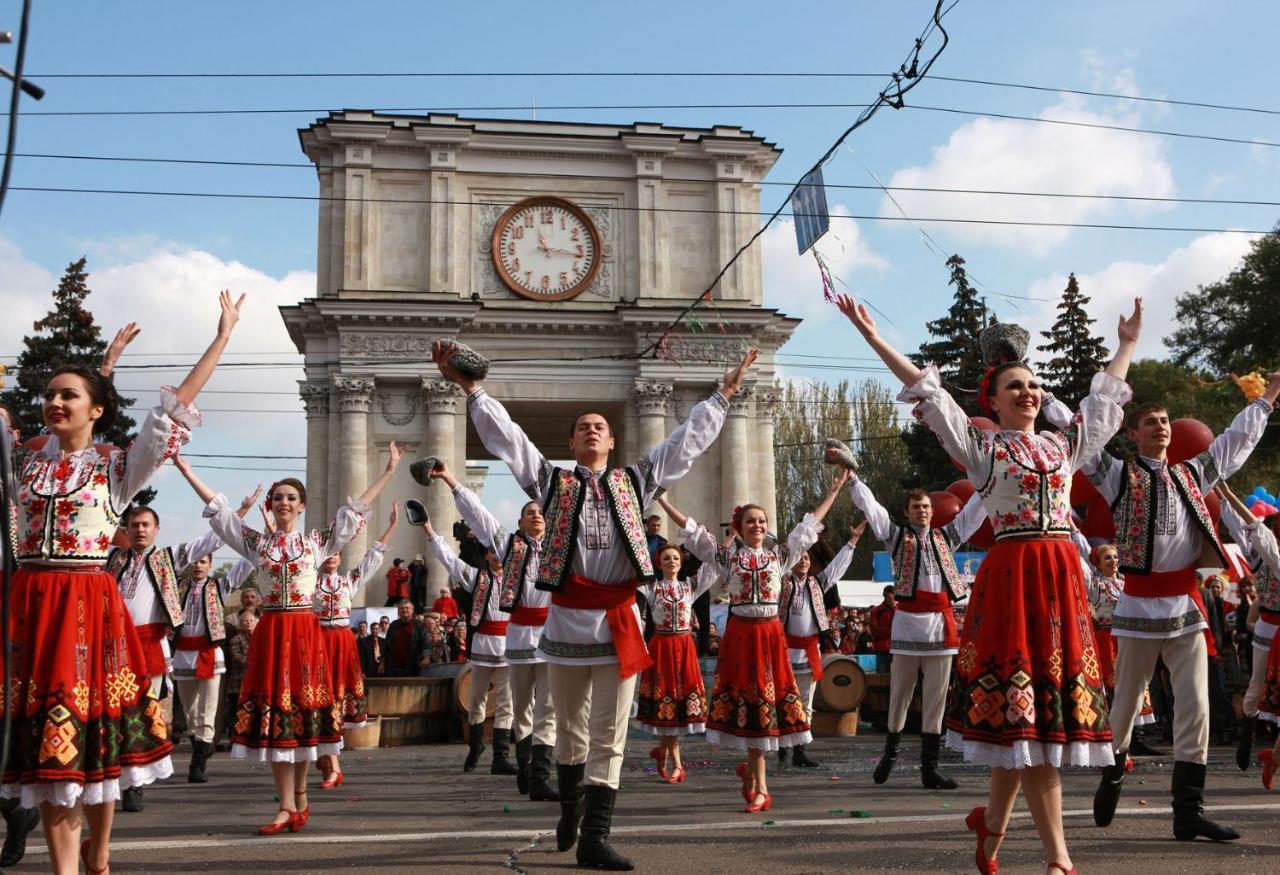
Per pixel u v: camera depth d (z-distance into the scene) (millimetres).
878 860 5480
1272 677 8688
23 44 4039
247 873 5469
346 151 33469
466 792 9453
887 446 58938
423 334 32844
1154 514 6309
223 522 7508
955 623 9312
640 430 33375
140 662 4645
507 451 5703
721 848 5930
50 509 4453
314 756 7160
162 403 4574
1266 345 39844
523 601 9344
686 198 35375
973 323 29438
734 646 8109
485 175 34406
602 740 5582
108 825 4594
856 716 16188
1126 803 7477
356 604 31625
